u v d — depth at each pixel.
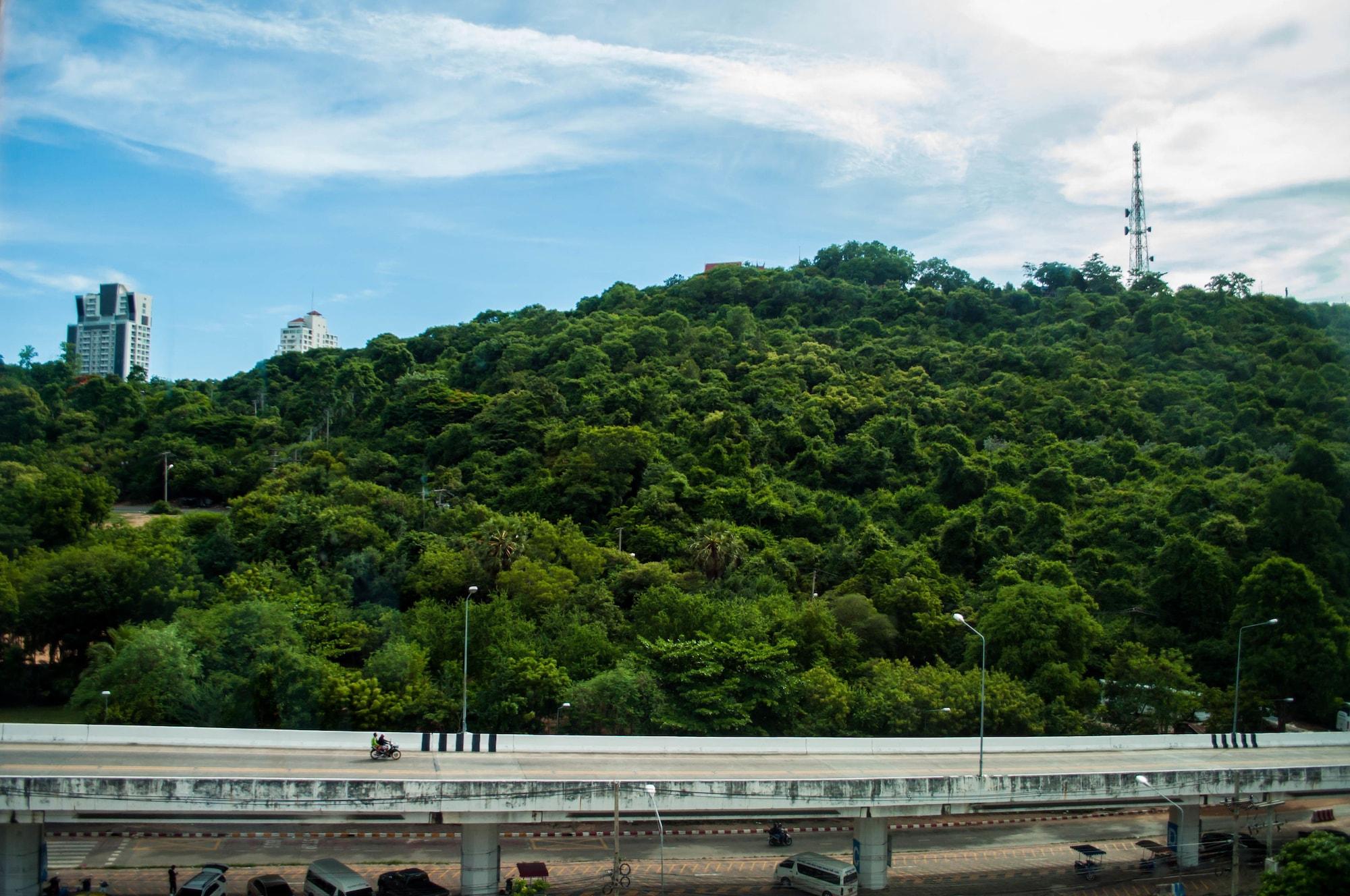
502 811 50.00
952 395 175.75
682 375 172.00
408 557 104.56
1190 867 65.44
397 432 157.00
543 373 182.62
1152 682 86.38
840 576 112.31
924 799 55.72
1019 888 60.88
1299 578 93.38
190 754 54.91
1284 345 186.62
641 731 74.25
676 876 60.03
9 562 96.38
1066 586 106.12
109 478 151.25
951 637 99.56
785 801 53.53
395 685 76.12
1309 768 63.22
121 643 78.62
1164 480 138.88
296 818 55.22
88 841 62.97
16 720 82.81
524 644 82.31
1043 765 62.84
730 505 124.31
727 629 88.50
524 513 117.88
